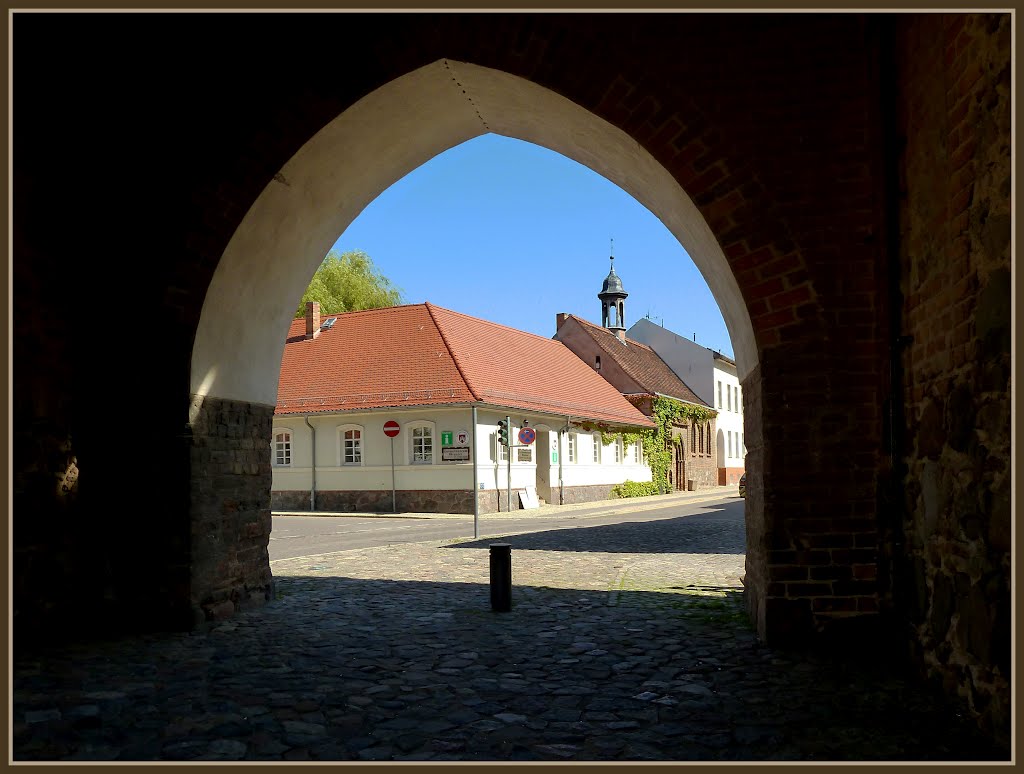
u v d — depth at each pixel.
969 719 4.50
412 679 5.55
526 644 6.59
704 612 7.80
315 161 7.52
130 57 7.20
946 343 4.84
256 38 7.05
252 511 8.35
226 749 4.20
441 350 28.69
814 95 6.17
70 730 4.49
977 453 4.39
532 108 7.31
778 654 5.97
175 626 7.07
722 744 4.23
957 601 4.69
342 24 6.91
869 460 6.00
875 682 5.28
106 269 7.20
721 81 6.28
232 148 7.09
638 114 6.37
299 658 6.15
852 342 6.04
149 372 7.14
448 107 7.82
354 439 28.16
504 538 16.73
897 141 5.70
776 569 6.09
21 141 6.54
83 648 6.47
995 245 4.14
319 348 31.53
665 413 44.25
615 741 4.30
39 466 6.66
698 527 18.95
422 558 12.98
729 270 6.30
